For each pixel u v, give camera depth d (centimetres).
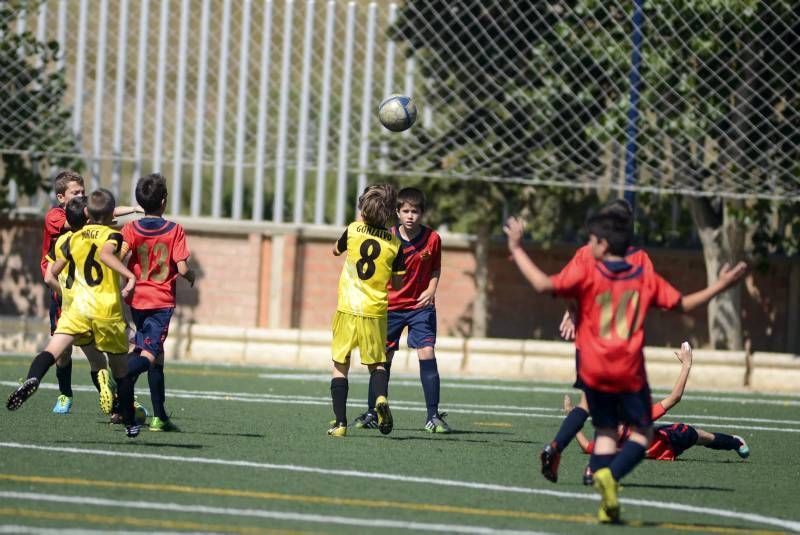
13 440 2931
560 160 5538
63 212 3503
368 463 2847
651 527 2269
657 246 5888
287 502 2336
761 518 2420
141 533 2012
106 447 2889
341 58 5978
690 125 5219
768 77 5216
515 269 5903
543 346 5375
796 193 5191
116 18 6088
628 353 2280
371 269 3222
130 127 6081
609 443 2361
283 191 5994
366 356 3231
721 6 5047
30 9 5906
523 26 5422
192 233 5944
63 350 2881
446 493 2514
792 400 4894
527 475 2798
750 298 5838
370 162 5759
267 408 3931
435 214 5812
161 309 3209
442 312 5925
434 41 5584
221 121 5931
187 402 4019
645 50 5184
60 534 1972
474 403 4375
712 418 4216
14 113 5831
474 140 5559
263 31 5944
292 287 5897
